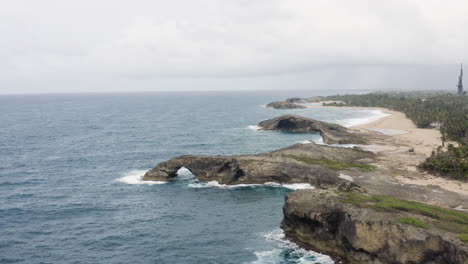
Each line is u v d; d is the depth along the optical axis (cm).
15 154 10950
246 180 7700
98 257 4656
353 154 9369
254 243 5016
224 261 4531
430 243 3928
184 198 6906
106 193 7225
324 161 8331
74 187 7619
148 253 4759
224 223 5716
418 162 8688
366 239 4222
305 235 5003
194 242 5062
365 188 6431
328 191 5453
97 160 10138
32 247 4906
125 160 10150
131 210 6294
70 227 5578
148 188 7544
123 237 5231
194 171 8088
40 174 8650
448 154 8012
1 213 6109
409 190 6369
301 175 7531
